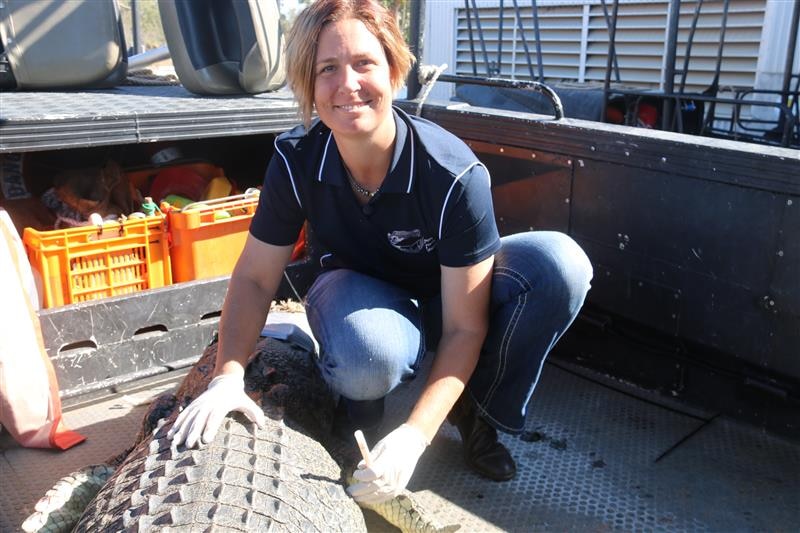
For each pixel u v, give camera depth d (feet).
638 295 8.82
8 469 8.51
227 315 6.97
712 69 19.43
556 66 22.76
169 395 7.54
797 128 12.18
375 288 7.47
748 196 7.52
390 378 7.23
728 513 7.64
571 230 9.32
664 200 8.26
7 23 10.94
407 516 6.64
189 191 11.63
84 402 9.70
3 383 8.48
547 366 10.47
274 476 5.73
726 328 8.03
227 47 11.32
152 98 10.86
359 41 6.14
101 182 10.65
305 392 7.60
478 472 8.27
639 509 7.73
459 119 10.26
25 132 8.52
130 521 5.25
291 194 7.07
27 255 9.41
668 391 9.45
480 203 6.66
